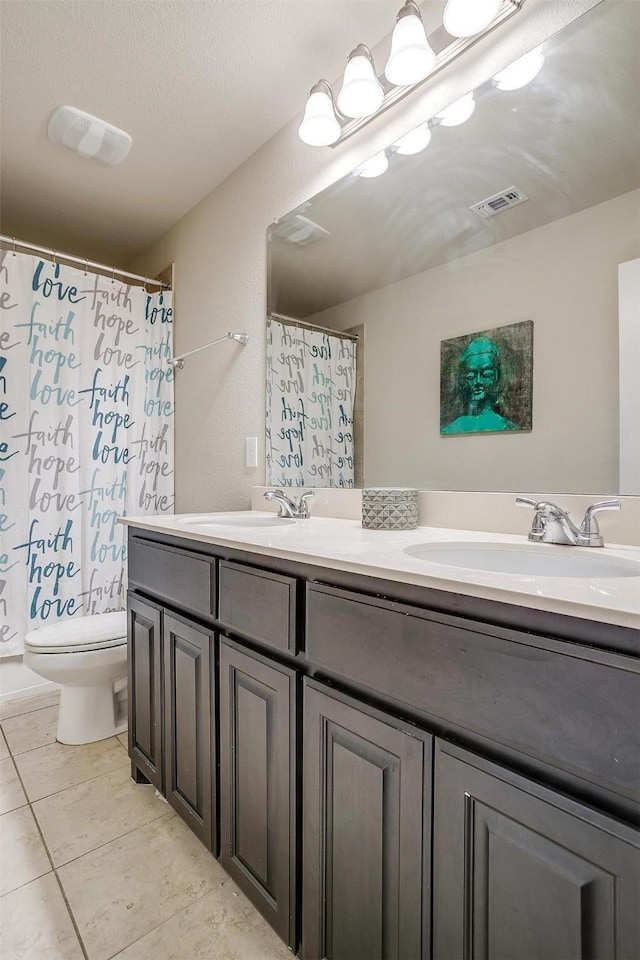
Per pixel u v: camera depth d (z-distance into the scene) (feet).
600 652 1.64
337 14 4.39
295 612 2.96
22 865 3.85
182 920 3.39
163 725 4.45
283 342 5.90
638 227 3.17
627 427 3.21
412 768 2.25
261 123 5.80
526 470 3.72
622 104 3.23
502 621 1.95
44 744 5.73
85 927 3.32
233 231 6.70
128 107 5.52
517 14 3.66
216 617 3.70
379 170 4.75
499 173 3.86
